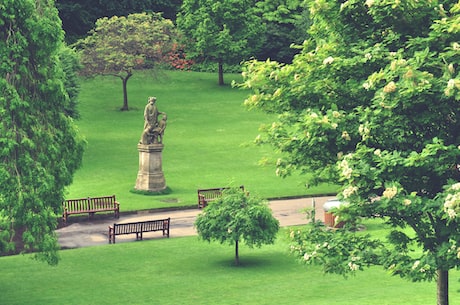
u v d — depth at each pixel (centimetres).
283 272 4438
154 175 6975
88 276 4472
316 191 6975
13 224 4228
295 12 13612
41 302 3947
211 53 12169
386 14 2444
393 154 2369
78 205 6375
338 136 2459
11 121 4166
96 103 11081
